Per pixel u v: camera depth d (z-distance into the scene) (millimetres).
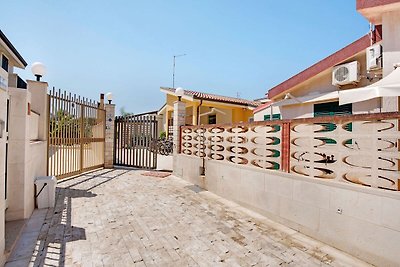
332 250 3439
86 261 3053
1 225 2873
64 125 7969
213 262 3082
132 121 11305
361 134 3326
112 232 3979
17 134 4293
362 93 3850
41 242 3559
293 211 4207
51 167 7305
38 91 6578
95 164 10203
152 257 3186
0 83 2715
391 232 2861
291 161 4402
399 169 3232
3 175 2928
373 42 5566
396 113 2936
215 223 4453
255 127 5332
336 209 3498
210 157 7066
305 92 7641
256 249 3451
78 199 5891
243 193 5484
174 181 8258
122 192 6668
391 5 4414
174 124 9359
